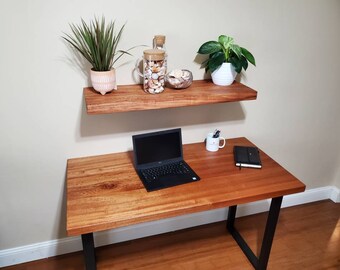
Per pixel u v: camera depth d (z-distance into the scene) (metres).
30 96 1.41
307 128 2.15
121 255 1.90
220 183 1.43
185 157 1.66
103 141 1.63
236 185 1.42
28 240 1.77
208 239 2.05
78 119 1.53
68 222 1.14
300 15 1.72
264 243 1.70
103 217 1.17
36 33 1.30
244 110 1.88
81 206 1.23
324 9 1.76
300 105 2.03
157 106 1.36
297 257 1.93
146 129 1.69
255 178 1.48
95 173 1.47
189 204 1.27
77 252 1.89
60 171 1.63
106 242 1.96
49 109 1.47
